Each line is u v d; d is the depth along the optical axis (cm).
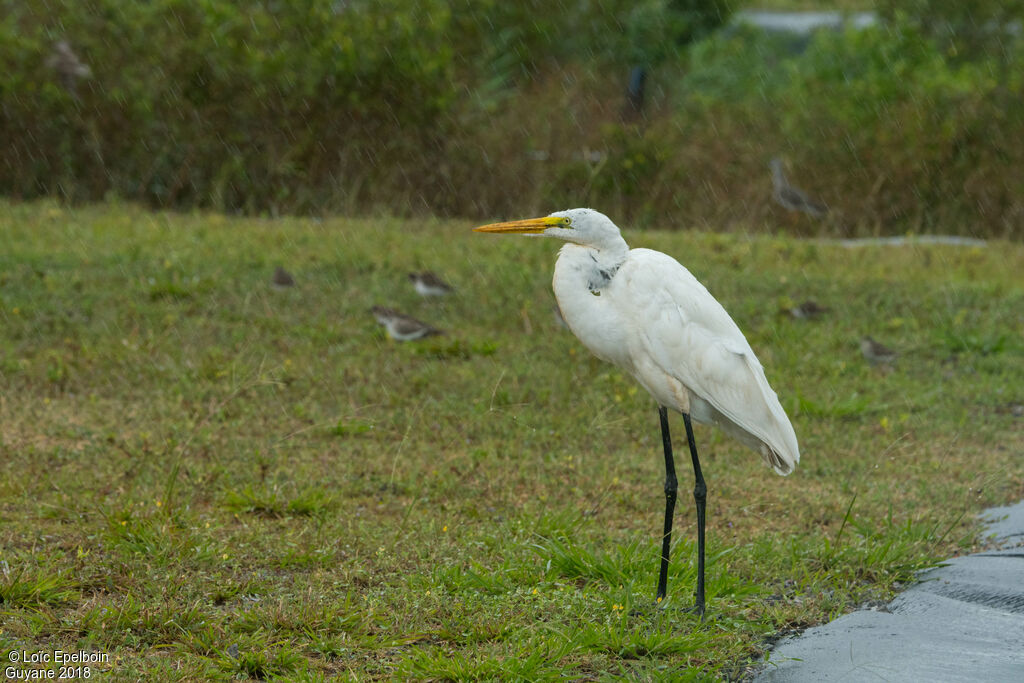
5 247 1736
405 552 816
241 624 679
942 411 1236
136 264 1695
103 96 2223
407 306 1602
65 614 685
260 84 2253
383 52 2294
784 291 1762
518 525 862
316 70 2262
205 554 776
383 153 2316
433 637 683
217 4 2316
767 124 2561
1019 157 2391
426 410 1180
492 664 627
